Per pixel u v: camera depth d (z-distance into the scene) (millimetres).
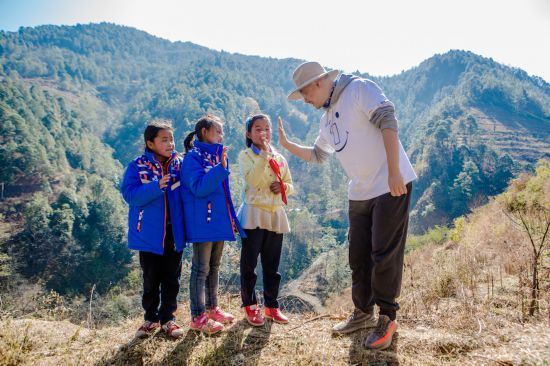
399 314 3312
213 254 3258
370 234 2805
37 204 59562
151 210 2979
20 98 110312
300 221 63656
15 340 2754
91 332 3154
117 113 185375
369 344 2551
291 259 56875
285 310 4035
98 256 57750
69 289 50219
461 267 4238
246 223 3215
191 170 3039
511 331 2531
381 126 2486
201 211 3041
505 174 81750
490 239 6691
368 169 2650
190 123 133125
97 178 80750
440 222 73938
